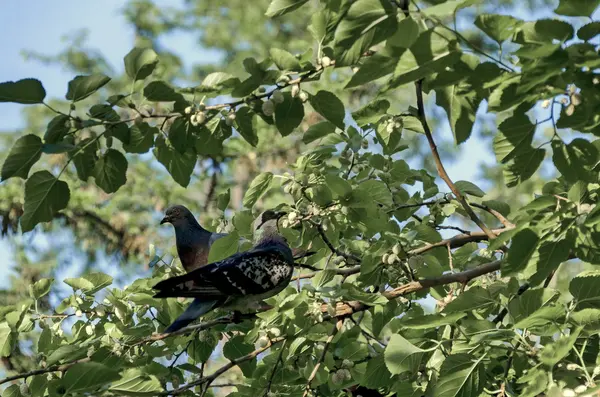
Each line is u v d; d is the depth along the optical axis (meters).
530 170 9.21
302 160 11.84
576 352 8.80
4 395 10.91
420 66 7.99
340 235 12.47
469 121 9.59
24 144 9.38
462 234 11.59
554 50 7.45
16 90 8.99
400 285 11.34
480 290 9.77
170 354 11.62
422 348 10.38
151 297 11.32
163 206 32.00
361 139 11.85
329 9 8.71
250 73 9.45
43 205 9.81
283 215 12.20
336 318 10.85
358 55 8.25
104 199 31.34
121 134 9.84
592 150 8.82
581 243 8.88
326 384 11.84
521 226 8.38
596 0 7.66
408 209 12.20
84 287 11.48
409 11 7.93
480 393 9.76
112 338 10.70
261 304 11.29
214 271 10.95
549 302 9.27
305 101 9.84
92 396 9.83
